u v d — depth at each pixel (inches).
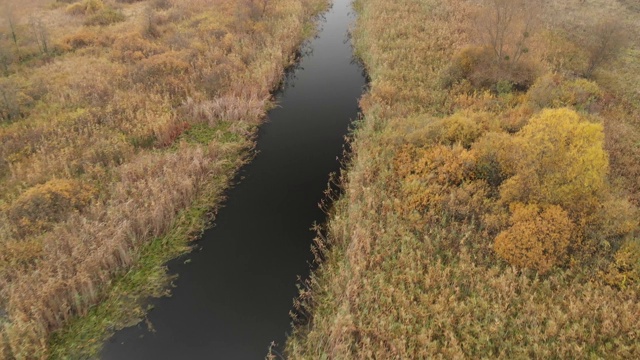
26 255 483.8
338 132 797.2
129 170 622.8
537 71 816.3
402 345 392.8
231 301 492.1
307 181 681.6
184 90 840.9
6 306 436.8
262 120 824.9
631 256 451.2
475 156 574.9
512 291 438.3
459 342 409.4
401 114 749.9
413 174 597.9
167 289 502.3
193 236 573.3
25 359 402.3
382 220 539.8
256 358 433.7
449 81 836.6
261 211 621.9
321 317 456.8
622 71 863.7
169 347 441.7
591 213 493.0
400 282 461.7
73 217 537.6
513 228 482.0
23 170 617.0
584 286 441.1
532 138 523.5
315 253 539.8
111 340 446.0
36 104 783.1
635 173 587.5
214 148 704.4
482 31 863.1
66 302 449.7
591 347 398.9
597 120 671.1
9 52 919.0
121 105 768.3
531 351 397.4
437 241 498.6
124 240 519.5
